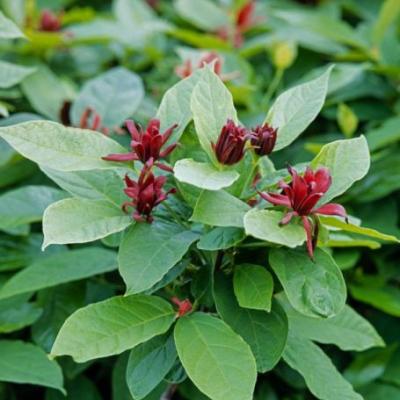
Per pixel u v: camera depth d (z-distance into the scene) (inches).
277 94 53.8
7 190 46.1
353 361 44.3
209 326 34.5
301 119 35.9
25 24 51.4
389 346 45.2
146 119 46.2
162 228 34.7
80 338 33.6
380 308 44.4
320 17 52.8
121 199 35.4
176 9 57.5
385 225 46.9
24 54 50.4
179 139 35.6
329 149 34.5
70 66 52.4
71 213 33.8
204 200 33.6
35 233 43.1
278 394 44.2
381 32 51.6
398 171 47.0
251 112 48.2
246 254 35.8
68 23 55.7
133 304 34.7
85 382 42.1
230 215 33.6
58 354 33.2
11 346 38.5
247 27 54.7
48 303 40.7
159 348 35.5
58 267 39.2
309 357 37.5
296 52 54.8
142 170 34.4
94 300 41.7
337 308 33.4
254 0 60.2
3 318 39.8
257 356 34.9
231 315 35.2
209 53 45.4
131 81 44.6
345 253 44.8
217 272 35.8
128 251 34.0
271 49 53.2
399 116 47.7
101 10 63.7
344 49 53.4
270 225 32.9
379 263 46.8
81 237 33.4
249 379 33.3
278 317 35.3
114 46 54.1
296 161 48.3
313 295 33.5
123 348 33.8
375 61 52.3
